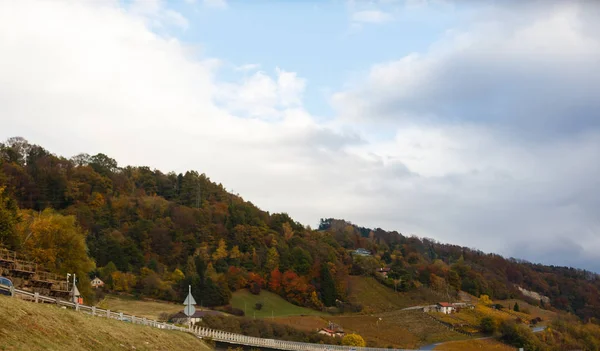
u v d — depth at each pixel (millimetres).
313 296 190625
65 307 47125
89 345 39781
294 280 192750
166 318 121875
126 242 181625
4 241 75250
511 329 175125
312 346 109312
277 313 170125
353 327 168250
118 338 45438
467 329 181375
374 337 159125
